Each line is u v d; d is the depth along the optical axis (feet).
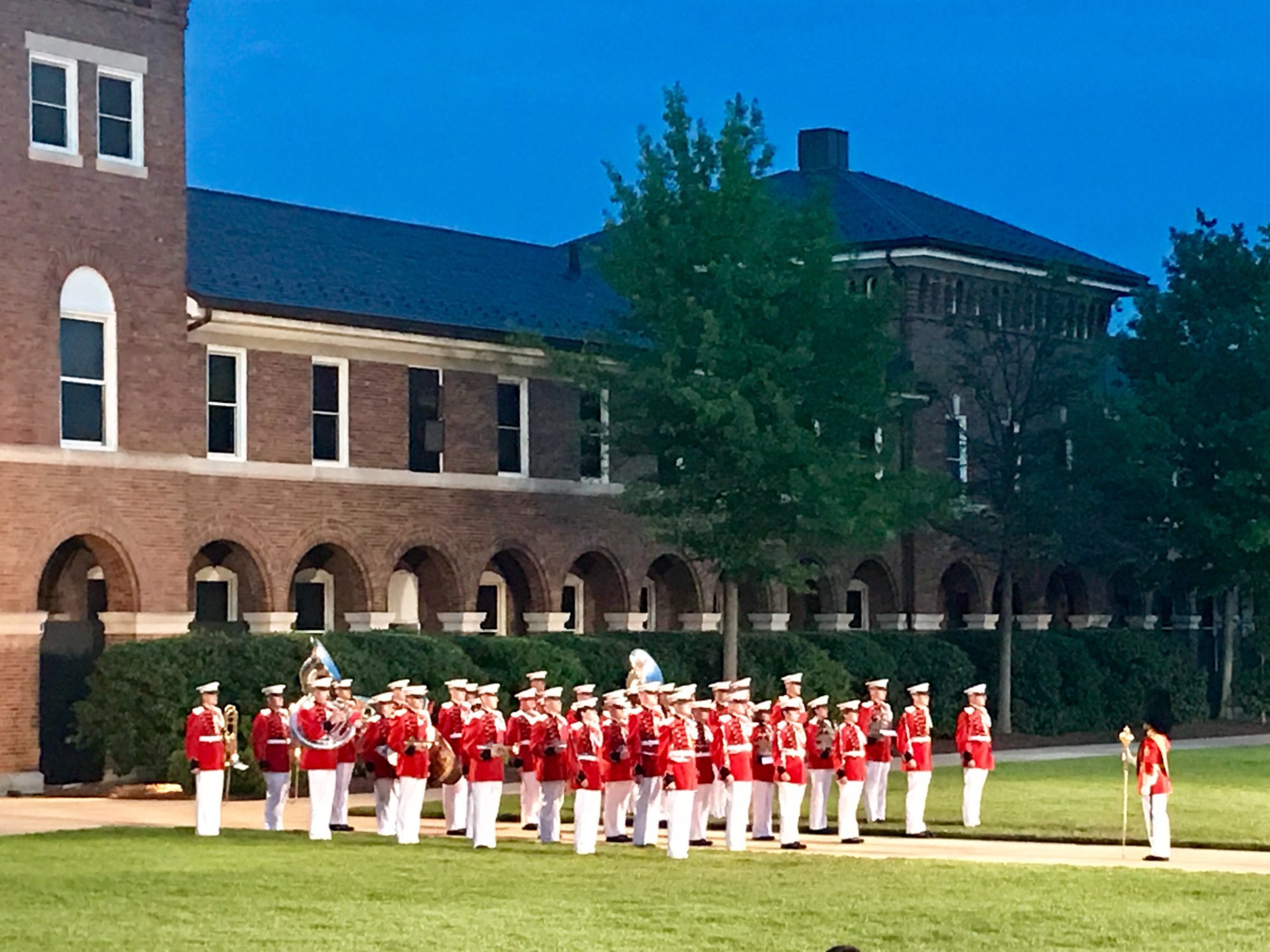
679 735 90.68
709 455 154.20
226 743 108.99
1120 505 203.31
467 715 99.81
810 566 161.27
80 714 127.85
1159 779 89.86
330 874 81.05
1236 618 228.84
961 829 103.96
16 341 129.29
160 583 136.36
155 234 137.90
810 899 74.38
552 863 86.43
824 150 225.35
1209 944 64.95
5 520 127.85
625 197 155.43
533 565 164.96
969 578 205.26
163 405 137.69
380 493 153.69
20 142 130.21
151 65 138.21
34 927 66.23
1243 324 204.23
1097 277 205.77
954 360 197.98
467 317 161.89
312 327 148.66
